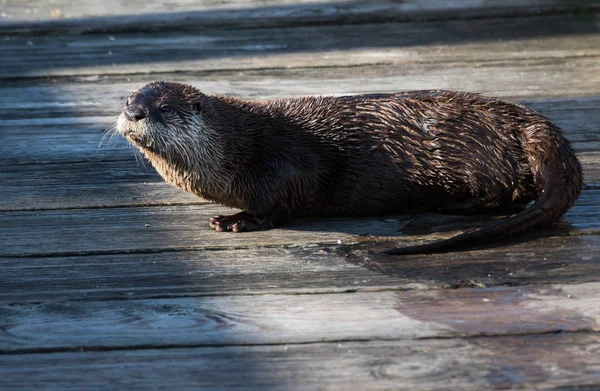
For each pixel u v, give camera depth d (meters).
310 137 10.73
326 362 7.21
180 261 9.42
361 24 21.31
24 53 19.23
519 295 8.33
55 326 7.90
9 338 7.69
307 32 20.67
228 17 22.02
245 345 7.51
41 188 11.88
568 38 19.47
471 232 9.45
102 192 11.73
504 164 10.32
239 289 8.63
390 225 10.53
